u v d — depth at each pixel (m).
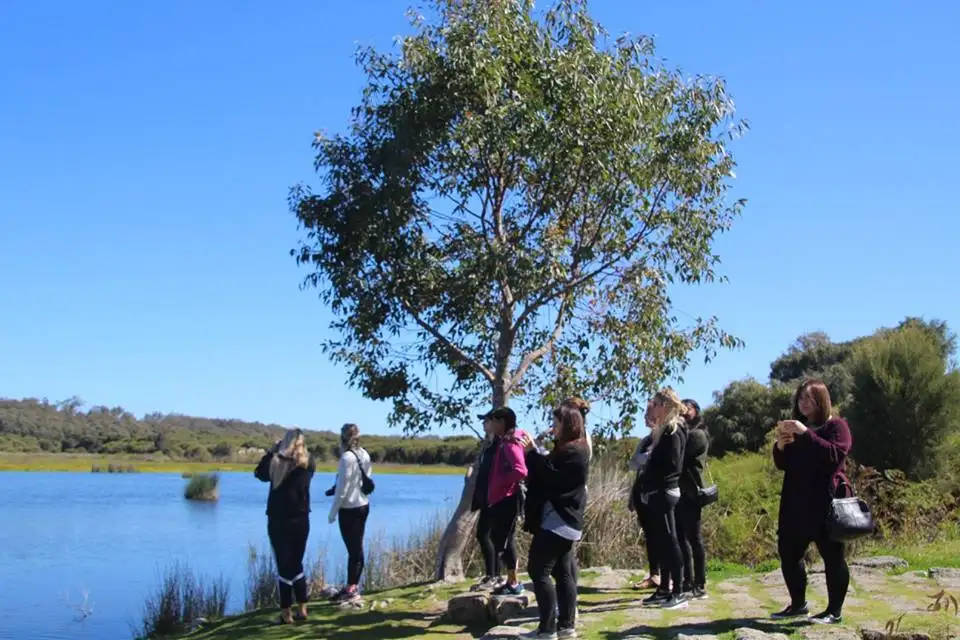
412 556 13.41
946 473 15.19
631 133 10.26
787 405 30.56
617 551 12.24
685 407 8.02
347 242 10.61
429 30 11.01
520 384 12.16
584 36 10.66
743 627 6.58
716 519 12.56
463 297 10.62
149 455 97.75
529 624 7.49
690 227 11.17
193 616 11.66
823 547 6.56
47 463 87.88
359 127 11.02
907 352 15.71
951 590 8.00
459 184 10.94
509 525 8.45
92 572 18.22
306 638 8.03
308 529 9.03
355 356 11.43
